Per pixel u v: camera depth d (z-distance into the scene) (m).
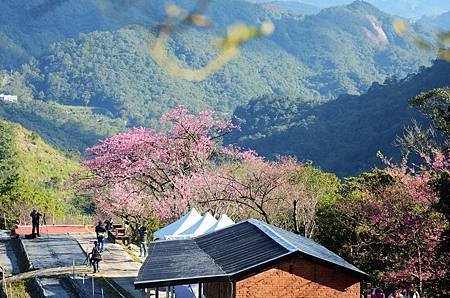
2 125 105.25
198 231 28.27
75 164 111.38
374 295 22.91
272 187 36.25
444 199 21.67
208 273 18.14
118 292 26.98
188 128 42.31
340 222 30.08
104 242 39.69
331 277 18.70
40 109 189.75
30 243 39.44
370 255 27.22
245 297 18.05
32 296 28.55
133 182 42.47
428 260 23.72
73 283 28.62
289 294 18.33
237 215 38.34
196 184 38.41
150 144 42.09
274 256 18.36
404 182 27.23
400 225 25.14
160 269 19.00
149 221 41.91
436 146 34.25
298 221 35.16
